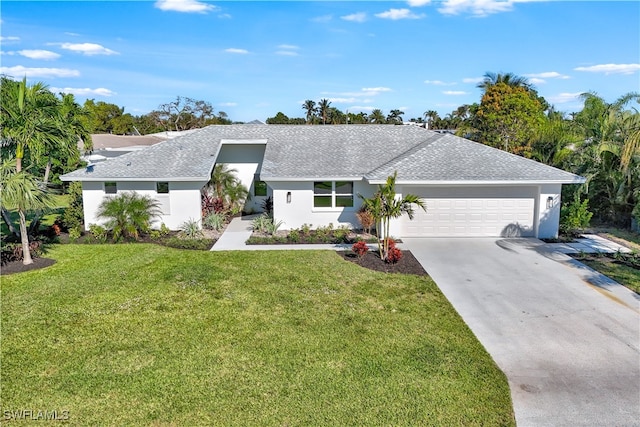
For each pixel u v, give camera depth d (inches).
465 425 274.8
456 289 519.8
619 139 848.9
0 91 591.2
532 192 773.3
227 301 472.7
